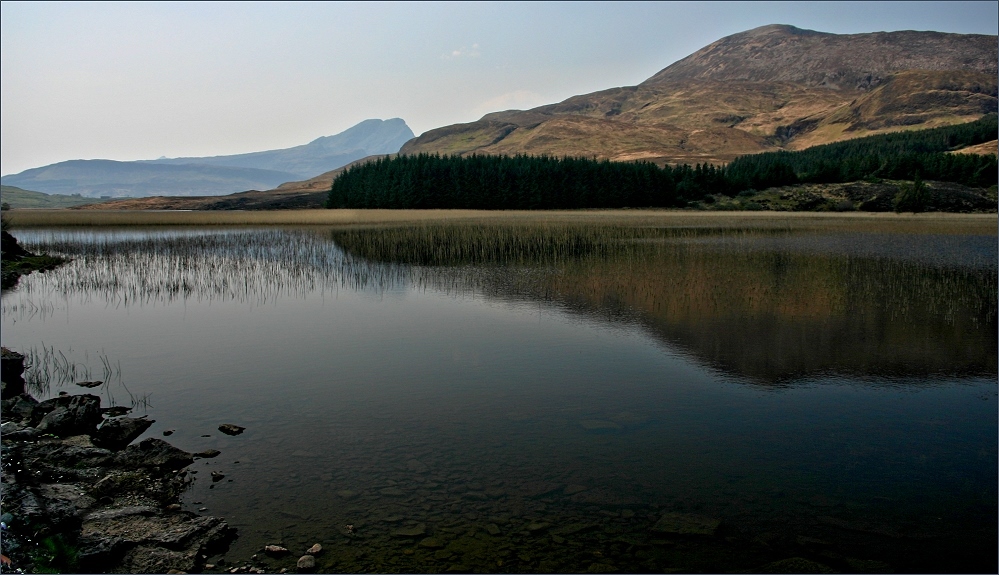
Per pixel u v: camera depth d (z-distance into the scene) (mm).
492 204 97438
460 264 29859
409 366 13133
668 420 10125
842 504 7465
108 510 7031
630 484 7926
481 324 17156
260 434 9500
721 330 16328
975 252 34656
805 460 8672
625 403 10898
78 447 8719
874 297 20844
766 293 21500
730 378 12312
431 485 7859
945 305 19562
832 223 62406
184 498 7480
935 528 6957
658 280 24328
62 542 6293
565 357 13805
